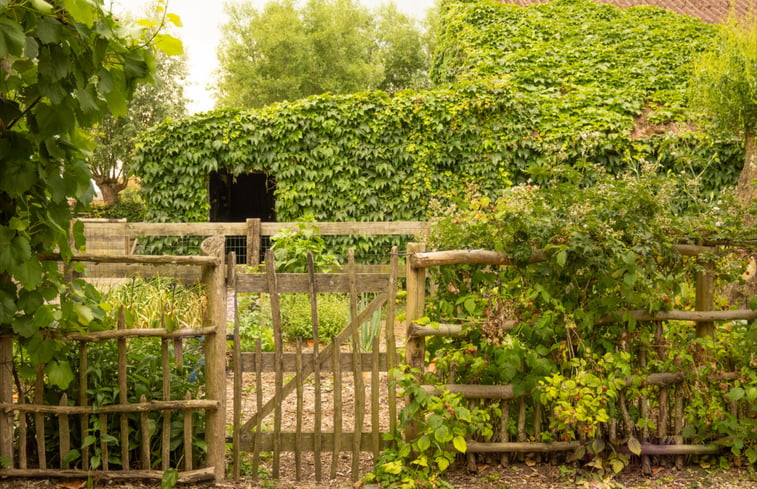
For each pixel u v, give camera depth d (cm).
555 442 407
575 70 1329
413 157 1155
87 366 379
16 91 338
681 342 423
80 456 376
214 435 383
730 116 837
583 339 411
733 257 429
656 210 406
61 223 341
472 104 1150
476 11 1488
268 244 1255
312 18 3453
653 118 1173
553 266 390
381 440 403
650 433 422
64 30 302
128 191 3047
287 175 1148
